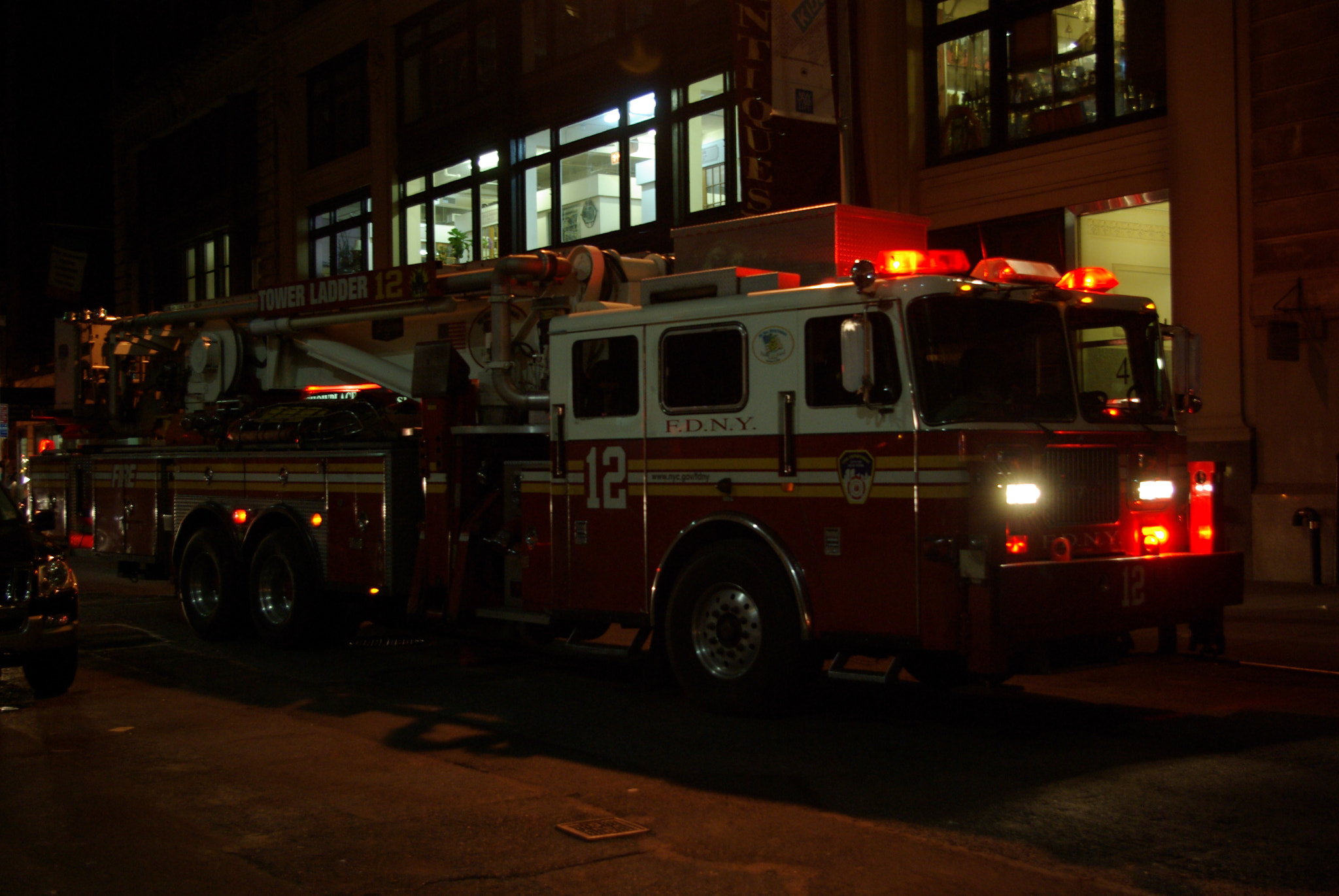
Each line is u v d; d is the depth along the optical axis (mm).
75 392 14922
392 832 5426
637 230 20688
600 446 8406
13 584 8305
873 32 17234
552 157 22672
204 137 34188
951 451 6715
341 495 10391
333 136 29047
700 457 7836
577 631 8695
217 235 33625
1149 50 15312
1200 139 14453
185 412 13141
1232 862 4902
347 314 11656
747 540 7613
